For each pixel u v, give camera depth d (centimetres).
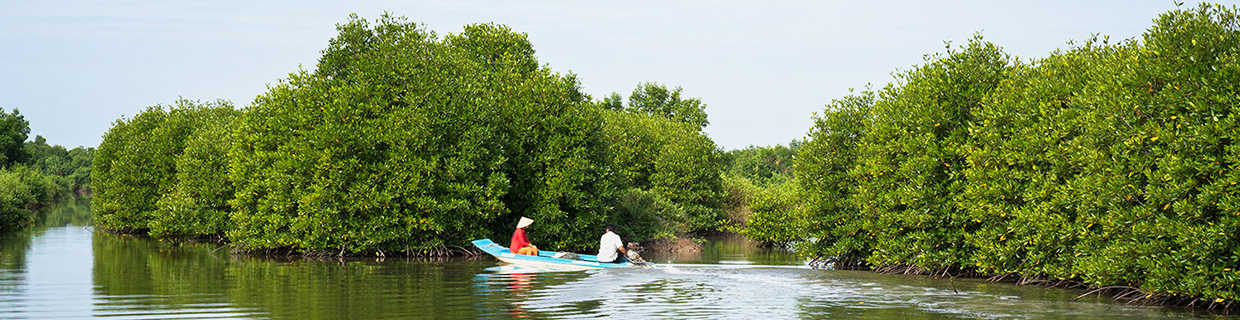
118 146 3791
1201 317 1179
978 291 1484
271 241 2389
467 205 2353
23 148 9262
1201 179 1205
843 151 2062
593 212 2691
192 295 1441
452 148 2388
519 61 2998
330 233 2334
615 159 3209
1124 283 1375
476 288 1539
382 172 2319
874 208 1898
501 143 2548
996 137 1614
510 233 2700
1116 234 1309
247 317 1202
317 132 2297
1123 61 1395
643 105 6381
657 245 3059
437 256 2394
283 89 2489
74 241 2922
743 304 1324
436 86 2389
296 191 2358
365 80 2367
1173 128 1253
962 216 1694
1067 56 1670
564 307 1293
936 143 1766
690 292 1462
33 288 1527
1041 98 1567
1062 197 1418
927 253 1742
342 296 1430
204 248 2680
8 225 3853
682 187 4016
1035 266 1553
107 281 1652
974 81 1802
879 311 1252
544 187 2595
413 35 2506
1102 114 1352
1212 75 1198
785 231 2769
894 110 1886
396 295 1441
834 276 1738
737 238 3831
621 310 1262
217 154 3044
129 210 3400
